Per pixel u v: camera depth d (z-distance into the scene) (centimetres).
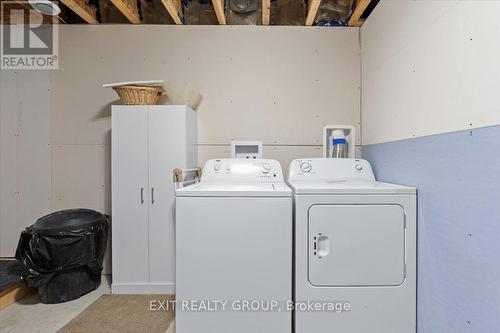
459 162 118
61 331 173
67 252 202
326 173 205
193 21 261
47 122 260
